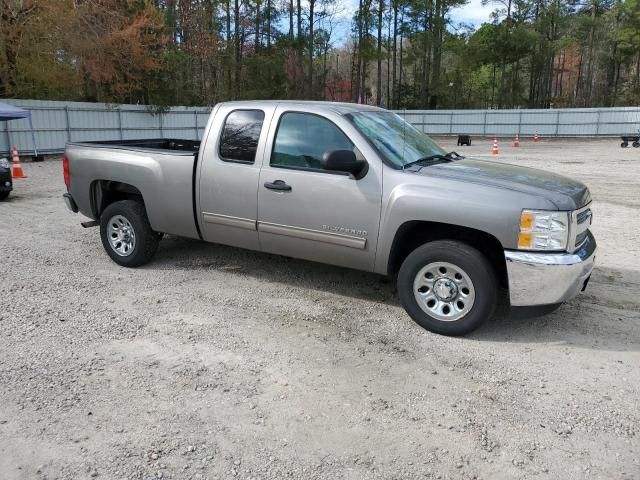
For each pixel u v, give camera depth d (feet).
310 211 15.89
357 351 13.57
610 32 178.29
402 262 16.05
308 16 157.17
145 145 24.27
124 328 14.65
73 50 83.76
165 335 14.26
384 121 17.31
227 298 17.08
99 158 19.93
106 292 17.43
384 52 175.32
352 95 177.58
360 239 15.30
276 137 16.61
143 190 18.98
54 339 13.87
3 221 28.66
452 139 137.18
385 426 10.43
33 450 9.46
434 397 11.51
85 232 26.04
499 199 13.55
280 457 9.43
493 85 188.55
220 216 17.69
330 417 10.68
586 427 10.52
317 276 19.29
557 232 13.30
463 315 14.21
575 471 9.24
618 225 29.19
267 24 150.00
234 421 10.46
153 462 9.21
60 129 76.54
